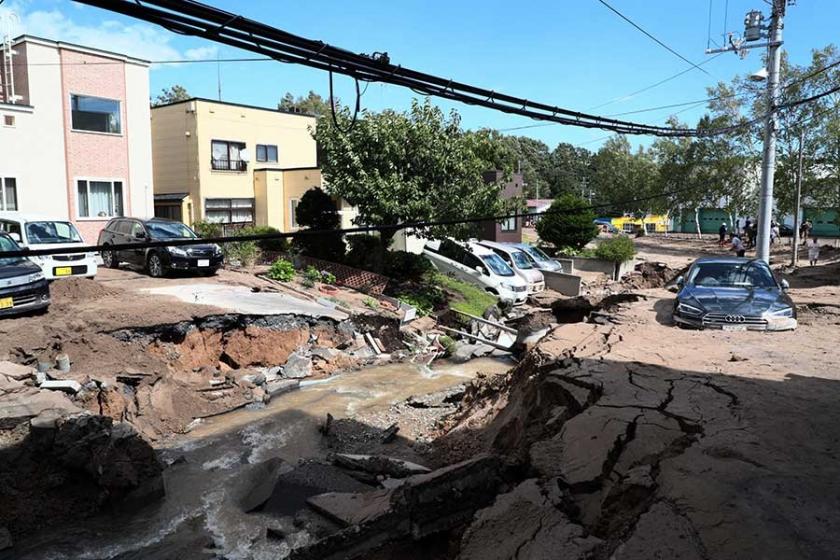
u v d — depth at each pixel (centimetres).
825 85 3231
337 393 1240
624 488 483
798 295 1554
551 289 2456
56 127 2100
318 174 2655
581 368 827
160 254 1708
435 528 563
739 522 412
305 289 1764
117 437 785
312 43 574
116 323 1140
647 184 5394
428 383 1332
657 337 1057
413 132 1861
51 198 2100
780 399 682
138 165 2339
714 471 488
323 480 805
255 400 1159
